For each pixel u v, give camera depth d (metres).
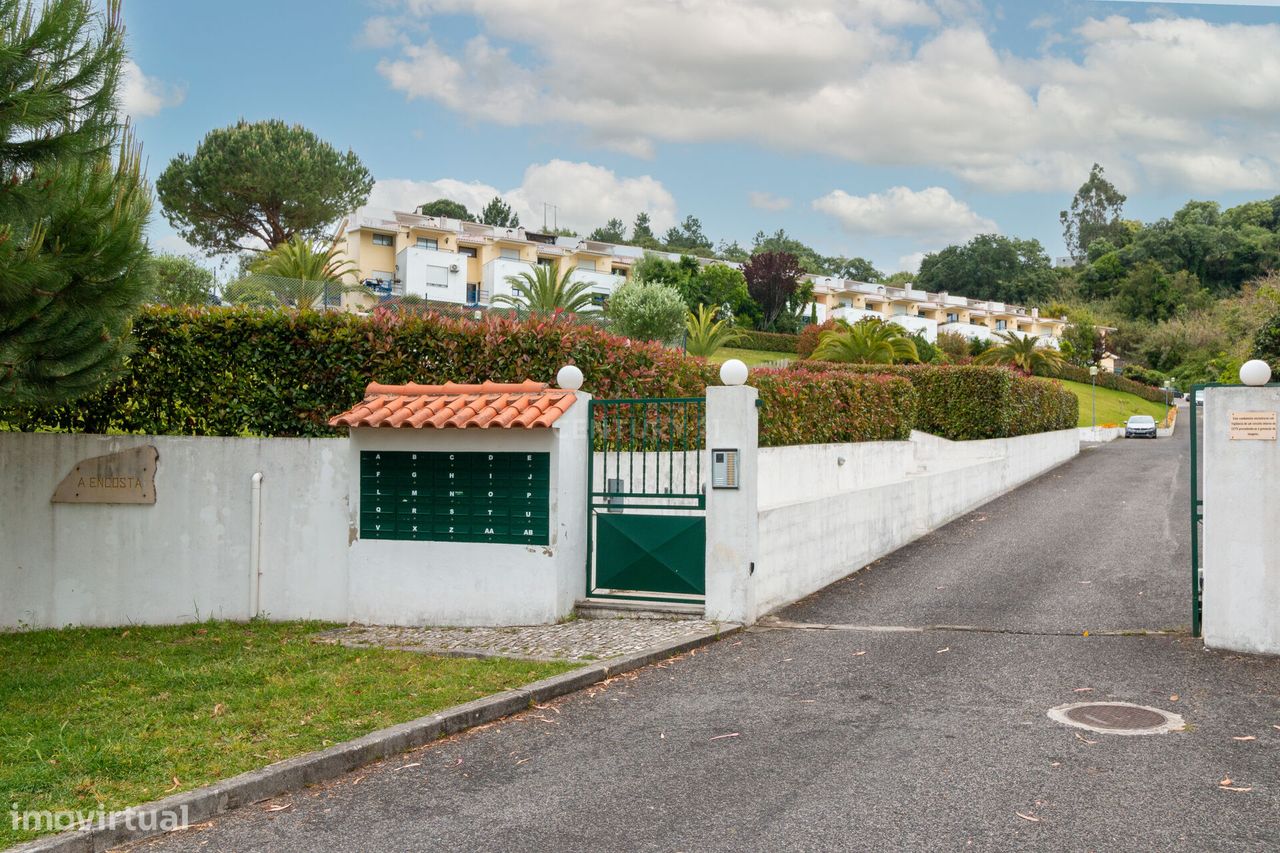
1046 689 7.20
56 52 7.73
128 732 6.15
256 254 53.09
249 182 51.25
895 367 27.70
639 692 7.35
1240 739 5.94
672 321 45.53
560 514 9.64
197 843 4.68
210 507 10.67
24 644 9.59
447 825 4.84
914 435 25.58
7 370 8.00
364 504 10.19
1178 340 84.25
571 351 11.94
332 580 10.44
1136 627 9.23
